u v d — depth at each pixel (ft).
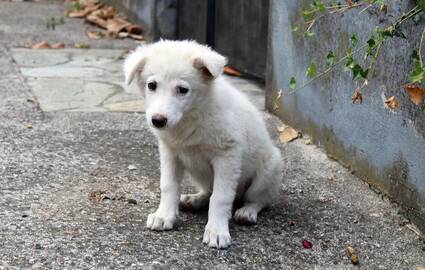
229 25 11.68
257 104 10.11
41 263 6.65
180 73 6.91
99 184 7.84
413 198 7.41
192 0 12.60
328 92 8.57
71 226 7.11
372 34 7.79
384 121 7.74
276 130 9.30
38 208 7.35
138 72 7.08
